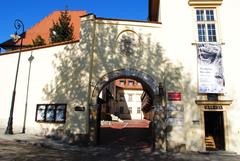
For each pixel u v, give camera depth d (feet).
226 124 52.95
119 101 228.43
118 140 65.31
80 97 54.80
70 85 56.90
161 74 56.18
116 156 43.68
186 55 56.03
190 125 53.21
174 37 57.06
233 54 55.77
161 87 55.06
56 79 59.31
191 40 56.75
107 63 56.70
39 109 59.98
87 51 56.39
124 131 91.91
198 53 55.98
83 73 55.62
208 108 53.83
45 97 59.88
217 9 57.88
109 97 174.09
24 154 38.50
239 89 54.44
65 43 59.98
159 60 56.85
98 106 56.65
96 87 55.57
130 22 58.29
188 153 50.60
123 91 230.07
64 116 56.03
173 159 43.70
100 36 57.88
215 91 54.34
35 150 43.29
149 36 57.98
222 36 56.59
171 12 58.39
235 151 51.93
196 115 53.52
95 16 58.23
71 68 57.67
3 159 33.53
